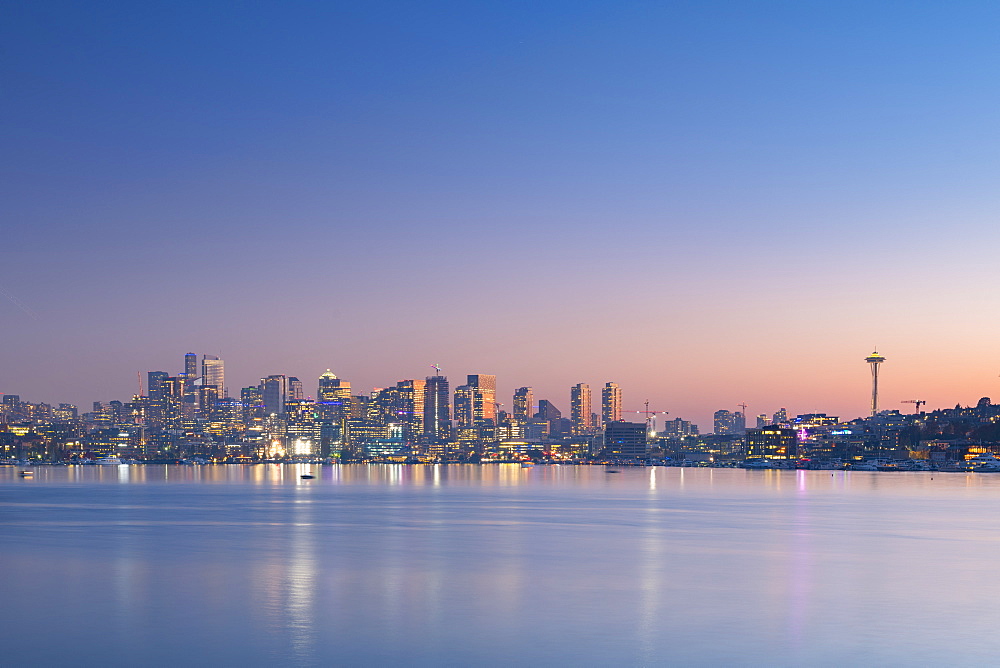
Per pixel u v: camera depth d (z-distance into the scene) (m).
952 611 72.81
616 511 194.12
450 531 144.38
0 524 161.75
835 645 61.56
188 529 149.62
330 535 137.62
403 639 63.41
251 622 69.00
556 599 78.56
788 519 168.62
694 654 59.34
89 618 70.81
